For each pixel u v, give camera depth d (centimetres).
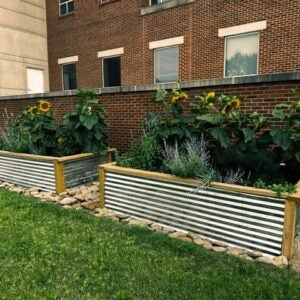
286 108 359
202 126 390
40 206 409
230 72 927
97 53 1250
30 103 780
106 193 407
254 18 860
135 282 235
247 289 222
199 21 961
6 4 1272
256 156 366
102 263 261
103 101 623
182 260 267
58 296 219
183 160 346
